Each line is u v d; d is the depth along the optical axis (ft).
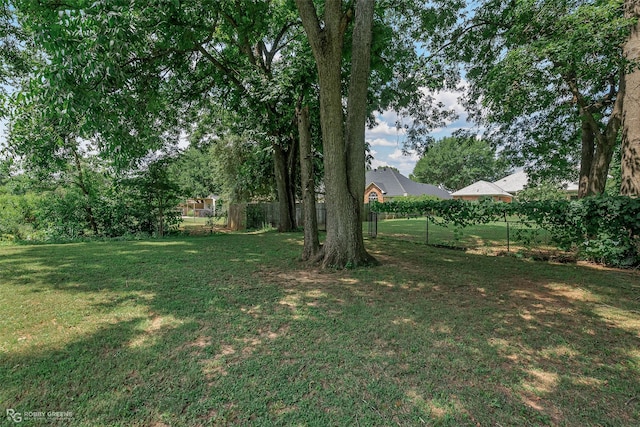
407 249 28.25
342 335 10.07
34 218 39.58
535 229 25.84
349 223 20.04
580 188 33.60
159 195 38.88
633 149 21.84
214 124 45.83
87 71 13.06
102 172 41.14
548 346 9.54
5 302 12.71
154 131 32.04
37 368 7.85
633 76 21.66
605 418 6.45
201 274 17.58
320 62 18.57
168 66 26.45
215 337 9.82
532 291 15.25
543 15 21.94
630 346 9.61
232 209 59.11
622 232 20.67
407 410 6.58
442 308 12.67
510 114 31.17
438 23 30.68
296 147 43.57
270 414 6.39
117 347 9.07
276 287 15.35
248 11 24.84
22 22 22.76
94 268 18.76
